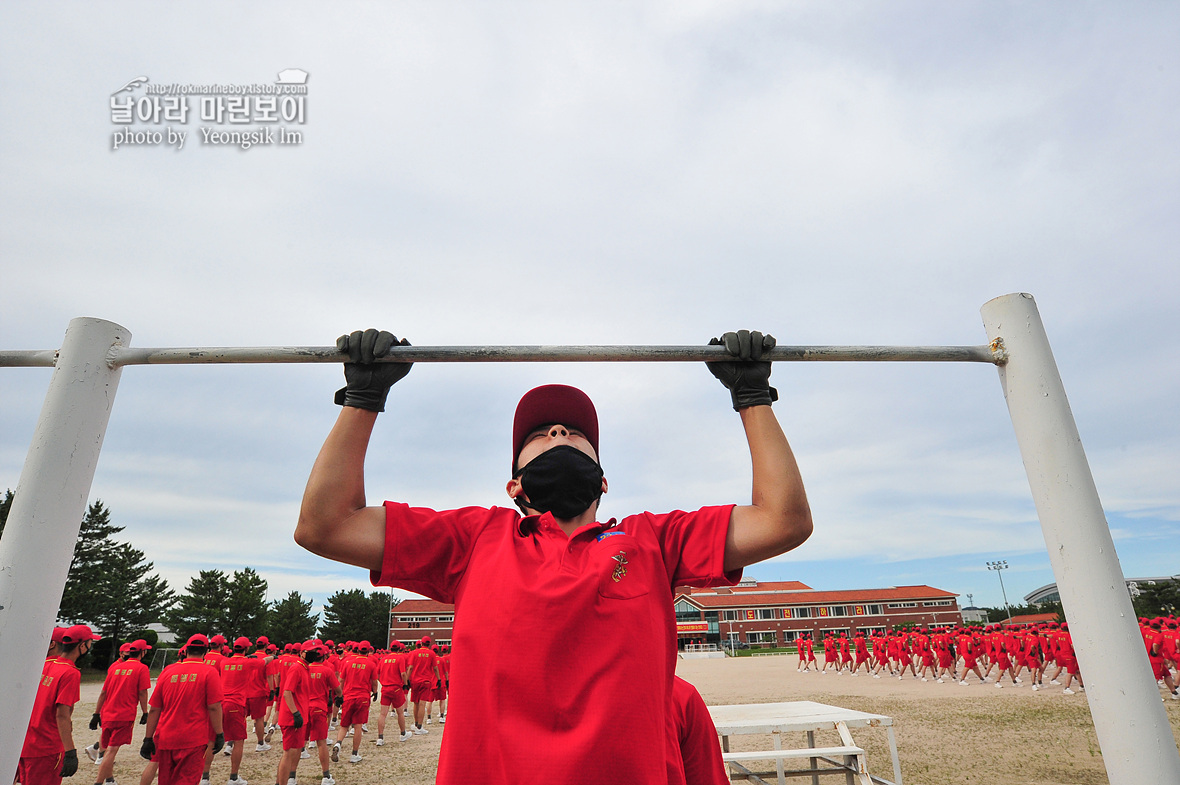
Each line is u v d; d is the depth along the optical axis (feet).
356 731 30.91
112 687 23.80
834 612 229.45
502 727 3.93
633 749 3.87
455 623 4.62
